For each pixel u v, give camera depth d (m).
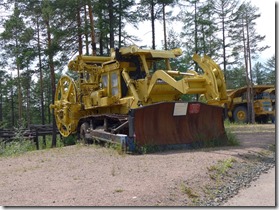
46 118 55.94
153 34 26.14
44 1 21.89
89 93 15.91
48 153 12.52
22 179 8.18
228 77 45.84
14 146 15.13
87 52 22.78
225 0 33.88
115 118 12.89
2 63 37.00
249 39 35.31
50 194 6.76
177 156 10.50
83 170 8.92
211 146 12.67
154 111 11.92
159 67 18.78
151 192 6.70
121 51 13.80
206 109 12.82
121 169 8.85
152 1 25.52
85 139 15.52
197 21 32.44
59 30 21.66
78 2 21.45
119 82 13.85
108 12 23.56
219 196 6.86
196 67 33.53
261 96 29.02
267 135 16.81
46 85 50.12
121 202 6.18
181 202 6.37
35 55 23.50
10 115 57.22
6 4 24.14
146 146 11.59
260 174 8.80
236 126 23.72
